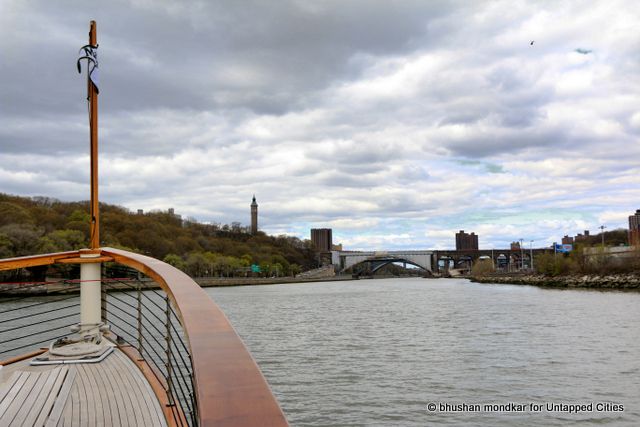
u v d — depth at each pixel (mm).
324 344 37594
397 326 48562
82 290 8133
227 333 2582
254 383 1999
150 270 4695
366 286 177625
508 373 26531
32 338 26578
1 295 50062
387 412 20109
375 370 27750
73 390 6008
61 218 141625
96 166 8367
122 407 5469
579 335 39562
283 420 1724
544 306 67062
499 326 46562
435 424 18719
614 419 19188
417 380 25250
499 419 19234
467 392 22906
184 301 3221
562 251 185750
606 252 125375
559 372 26578
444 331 44000
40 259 7734
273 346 36688
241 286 182250
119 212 184250
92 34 8469
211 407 1796
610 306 64312
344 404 21172
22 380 6258
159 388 6078
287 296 111188
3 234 89438
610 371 26578
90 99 8359
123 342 8602
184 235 195125
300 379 25672
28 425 4770
